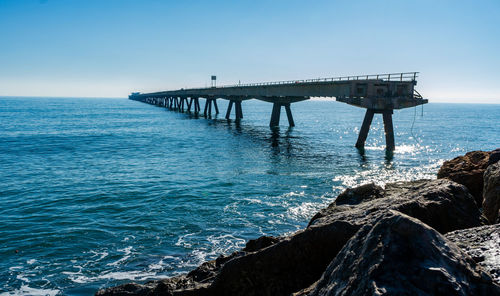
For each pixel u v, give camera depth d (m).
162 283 6.81
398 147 39.09
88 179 22.34
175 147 37.56
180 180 21.95
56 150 35.06
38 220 14.68
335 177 22.78
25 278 9.94
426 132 61.06
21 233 13.17
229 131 55.94
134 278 9.93
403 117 120.88
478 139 50.62
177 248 11.92
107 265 10.70
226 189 19.69
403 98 31.17
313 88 41.44
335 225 5.71
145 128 60.69
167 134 50.94
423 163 28.50
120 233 13.23
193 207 16.41
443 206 6.82
